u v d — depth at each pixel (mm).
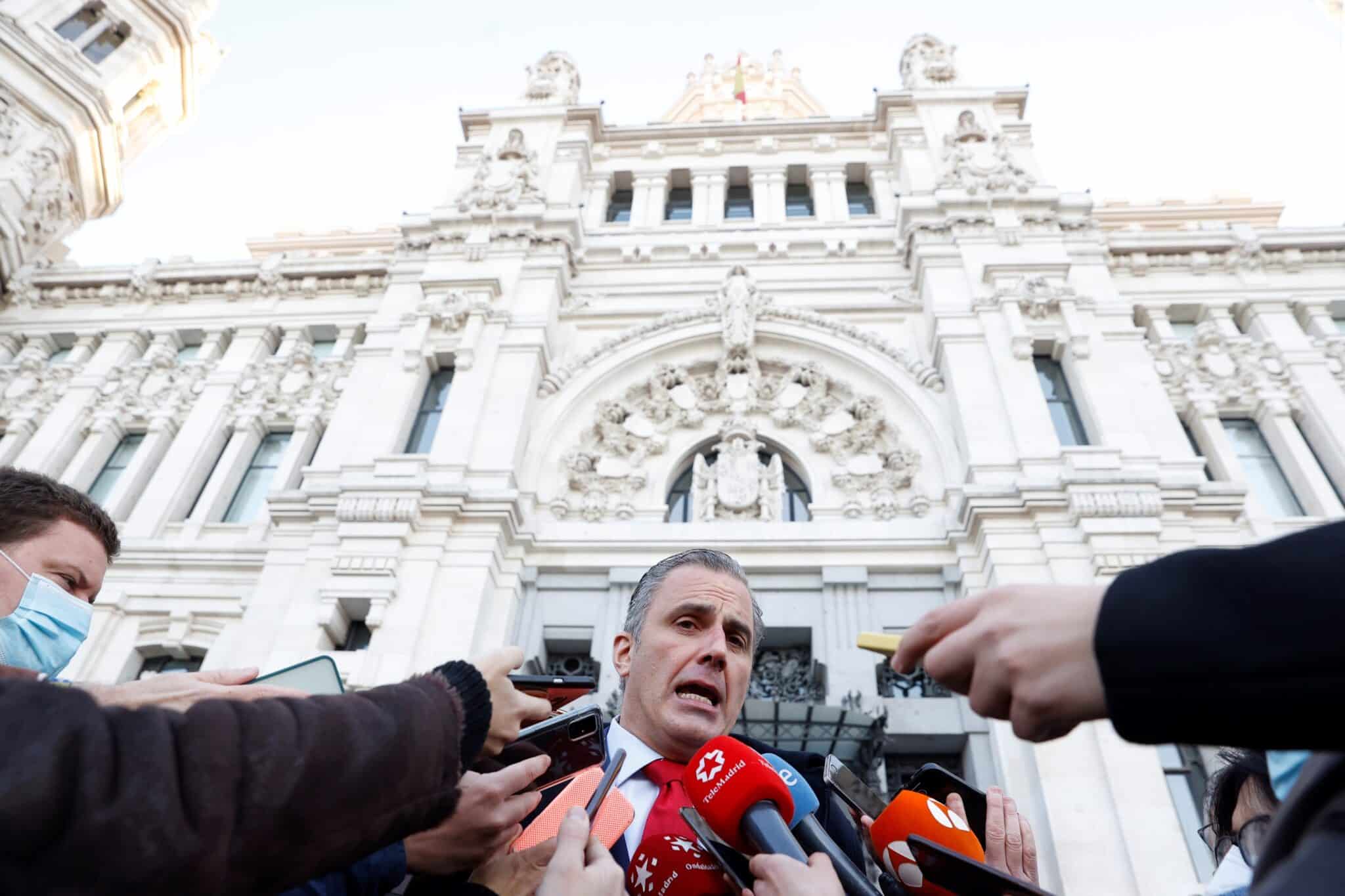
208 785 1266
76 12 24547
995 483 13352
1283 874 913
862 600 13023
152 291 20484
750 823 2439
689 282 18359
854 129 22094
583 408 16359
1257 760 3646
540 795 3043
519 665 2422
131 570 15133
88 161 23328
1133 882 9102
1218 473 15039
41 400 18469
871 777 10820
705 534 14070
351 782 1438
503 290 17422
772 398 16453
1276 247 18188
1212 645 980
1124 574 1169
